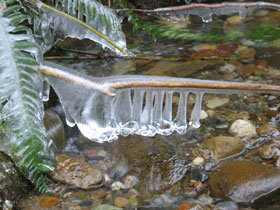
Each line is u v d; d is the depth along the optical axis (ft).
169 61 9.46
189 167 6.01
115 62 9.15
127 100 5.87
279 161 6.09
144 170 5.93
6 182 4.90
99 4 8.11
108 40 8.03
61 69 5.37
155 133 6.69
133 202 5.25
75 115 5.65
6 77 4.85
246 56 9.80
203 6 11.53
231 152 6.35
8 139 5.30
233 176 5.46
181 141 6.63
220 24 11.76
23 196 5.17
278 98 8.00
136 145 6.50
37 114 4.93
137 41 10.48
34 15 6.65
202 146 6.51
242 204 5.13
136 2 11.56
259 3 12.05
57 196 5.24
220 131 6.97
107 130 5.99
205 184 5.64
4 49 5.01
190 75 8.87
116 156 6.22
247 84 6.07
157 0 11.70
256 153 6.34
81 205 5.12
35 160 4.84
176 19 11.80
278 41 10.50
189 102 7.90
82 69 8.65
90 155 6.20
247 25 11.62
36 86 5.23
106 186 5.55
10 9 5.56
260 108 7.68
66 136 6.54
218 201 5.25
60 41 9.00
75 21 7.25
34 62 5.17
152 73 8.82
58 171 5.50
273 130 6.87
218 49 10.18
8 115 4.76
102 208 5.07
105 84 5.51
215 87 5.97
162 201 5.29
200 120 7.29
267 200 5.15
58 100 6.84
